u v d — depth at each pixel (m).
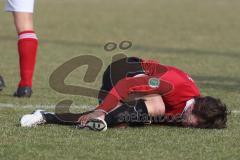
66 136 21.31
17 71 39.53
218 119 22.83
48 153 19.11
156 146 20.22
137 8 98.06
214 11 96.12
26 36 30.30
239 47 56.91
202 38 64.00
